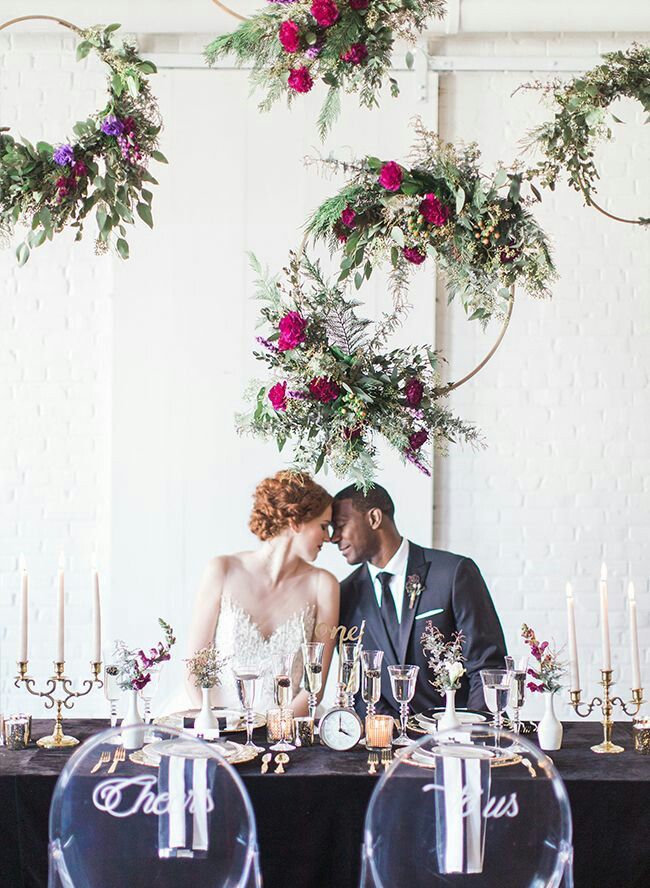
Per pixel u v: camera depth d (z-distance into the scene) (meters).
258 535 3.58
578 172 3.17
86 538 4.74
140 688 2.90
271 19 2.85
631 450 4.73
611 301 4.76
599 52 4.78
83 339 4.78
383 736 2.77
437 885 1.65
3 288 4.78
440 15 2.85
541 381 4.74
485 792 1.65
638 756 2.82
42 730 3.12
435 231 3.04
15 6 4.52
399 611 3.49
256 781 2.54
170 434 4.67
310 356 3.08
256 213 4.71
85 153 3.02
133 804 1.69
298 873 2.54
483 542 4.71
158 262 4.70
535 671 2.94
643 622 4.69
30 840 2.57
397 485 4.64
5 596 4.72
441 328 4.73
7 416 4.76
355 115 4.72
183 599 4.62
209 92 4.72
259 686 2.79
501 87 4.77
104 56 2.98
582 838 2.54
